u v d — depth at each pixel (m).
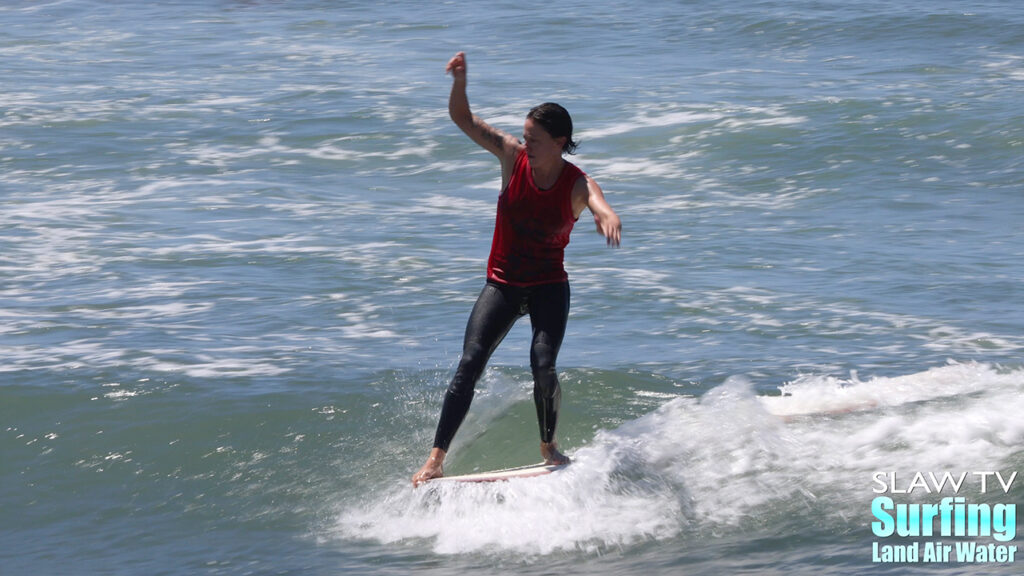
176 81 89.06
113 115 75.06
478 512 21.64
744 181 59.28
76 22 126.69
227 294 38.47
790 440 23.89
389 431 26.11
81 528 21.89
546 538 20.66
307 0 140.38
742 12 118.12
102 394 27.67
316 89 84.31
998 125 67.44
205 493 23.22
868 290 39.50
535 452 25.34
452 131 70.88
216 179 59.59
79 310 36.28
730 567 18.88
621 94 81.19
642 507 21.59
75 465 24.39
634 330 34.97
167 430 25.83
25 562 20.50
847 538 19.67
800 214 52.38
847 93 79.44
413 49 105.75
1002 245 46.03
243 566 20.05
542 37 110.75
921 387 26.80
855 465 22.64
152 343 32.41
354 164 63.81
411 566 19.77
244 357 31.12
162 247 45.31
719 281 40.81
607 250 45.59
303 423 26.30
